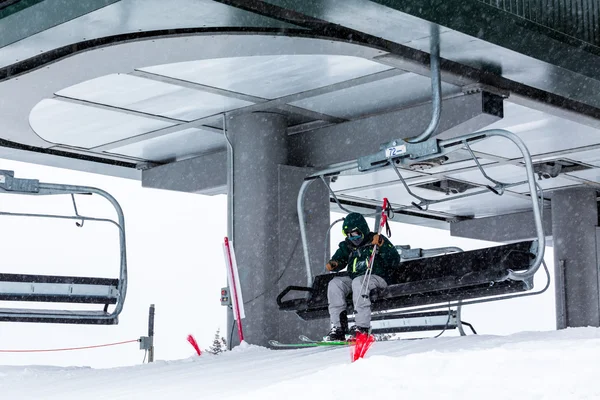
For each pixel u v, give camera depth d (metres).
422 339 28.16
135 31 26.25
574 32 31.47
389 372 14.70
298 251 37.31
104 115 36.25
